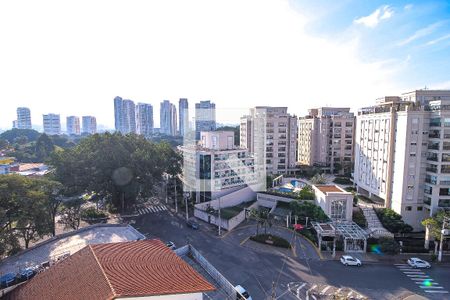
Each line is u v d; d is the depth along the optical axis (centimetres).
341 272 3550
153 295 1527
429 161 4638
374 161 5634
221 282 2573
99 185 5306
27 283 1917
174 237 4628
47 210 4034
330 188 5381
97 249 2064
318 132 9038
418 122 4653
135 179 5753
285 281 3341
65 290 1623
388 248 3862
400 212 4784
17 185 3625
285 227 5028
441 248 3812
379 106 5672
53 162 5212
